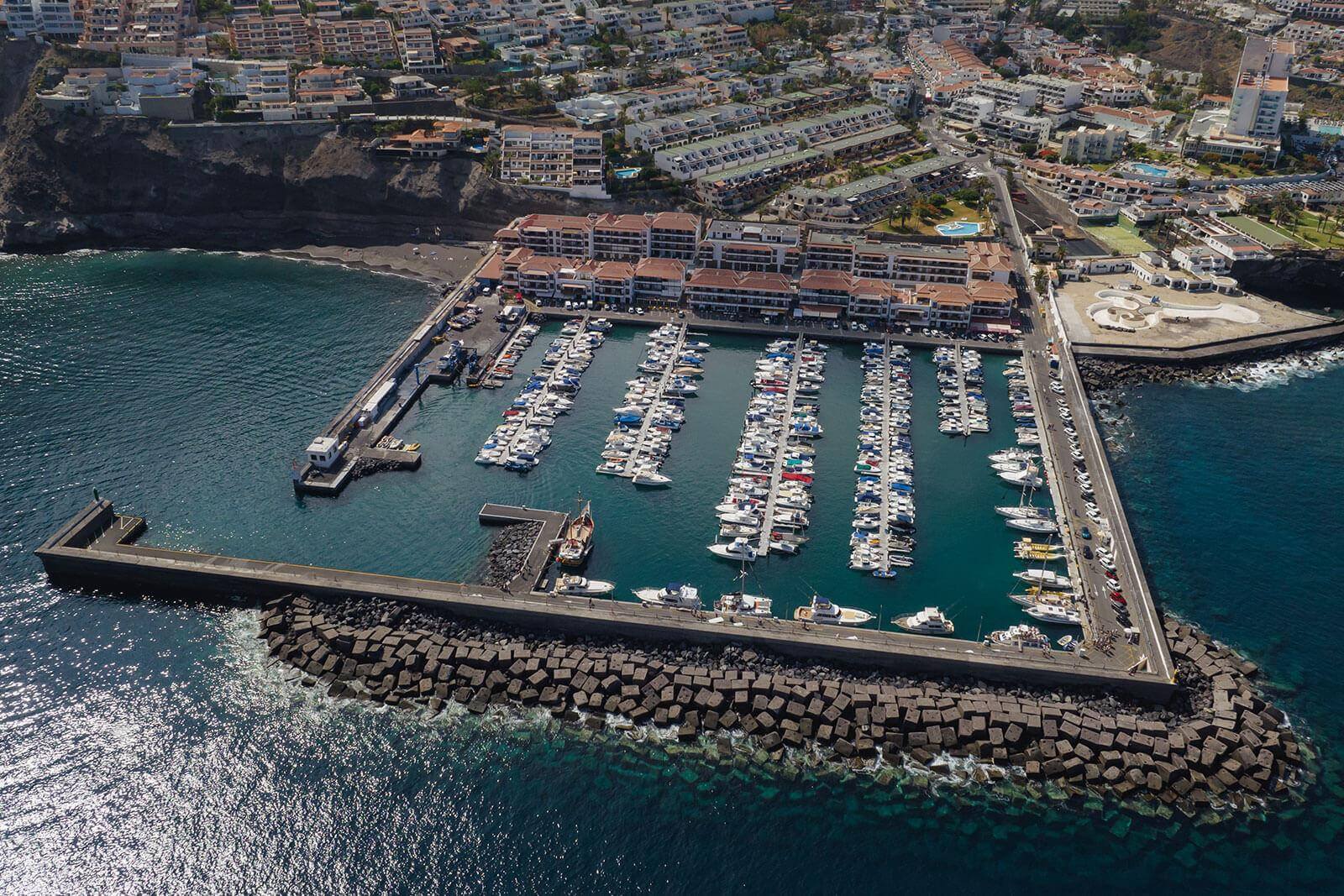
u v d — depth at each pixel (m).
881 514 180.25
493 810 129.62
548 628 156.12
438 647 150.50
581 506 183.12
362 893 120.25
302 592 161.25
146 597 163.75
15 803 130.25
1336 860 124.12
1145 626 153.75
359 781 133.12
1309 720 142.88
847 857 124.00
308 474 188.50
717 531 177.38
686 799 131.25
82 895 120.12
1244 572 170.88
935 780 133.62
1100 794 131.88
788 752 137.12
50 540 168.88
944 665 147.75
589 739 138.88
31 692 145.50
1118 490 191.25
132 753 136.62
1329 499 189.75
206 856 124.31
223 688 146.62
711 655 150.75
